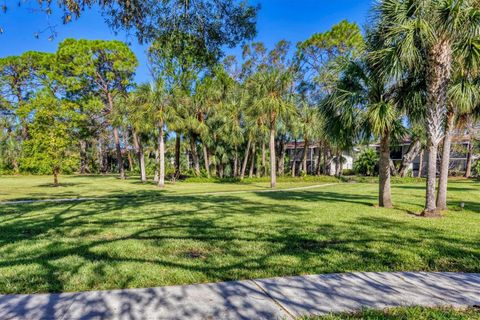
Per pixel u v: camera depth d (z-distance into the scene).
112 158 54.03
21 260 4.19
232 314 2.65
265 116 22.39
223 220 7.41
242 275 3.63
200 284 3.33
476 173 31.27
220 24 5.60
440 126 8.10
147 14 5.09
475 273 3.80
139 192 16.75
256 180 27.81
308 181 28.12
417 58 7.85
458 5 6.84
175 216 8.03
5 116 33.31
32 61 31.94
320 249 4.80
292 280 3.47
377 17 8.55
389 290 3.22
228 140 28.08
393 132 9.64
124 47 29.05
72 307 2.77
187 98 23.97
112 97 30.55
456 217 7.99
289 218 7.68
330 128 9.66
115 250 4.71
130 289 3.18
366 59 8.91
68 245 5.02
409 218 7.77
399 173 31.03
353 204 10.63
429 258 4.35
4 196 14.18
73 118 26.61
